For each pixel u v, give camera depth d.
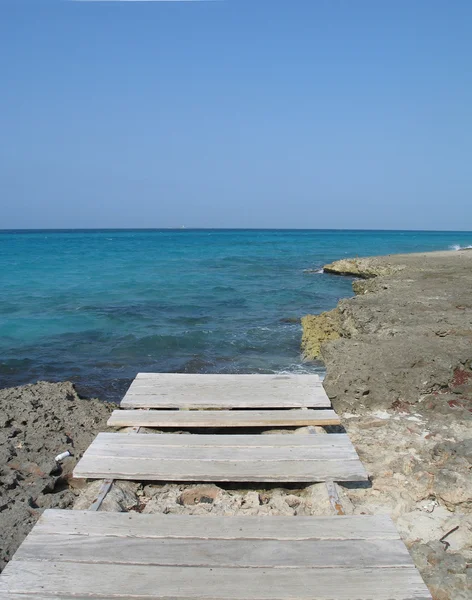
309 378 6.77
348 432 5.66
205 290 22.58
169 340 13.00
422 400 6.34
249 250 55.22
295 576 3.04
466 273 17.50
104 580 3.00
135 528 3.51
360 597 2.89
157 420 5.41
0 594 2.89
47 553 3.23
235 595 2.89
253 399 6.01
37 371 10.60
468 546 3.80
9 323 15.13
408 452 5.12
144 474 4.29
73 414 6.58
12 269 31.66
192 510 4.08
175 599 2.88
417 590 2.94
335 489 4.13
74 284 24.28
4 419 6.13
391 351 6.94
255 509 4.06
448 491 4.27
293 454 4.63
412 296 11.88
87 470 4.35
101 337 13.52
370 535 3.42
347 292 22.33
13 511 4.18
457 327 8.34
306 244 69.38
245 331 14.11
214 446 4.79
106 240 84.56
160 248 59.06
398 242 72.94
